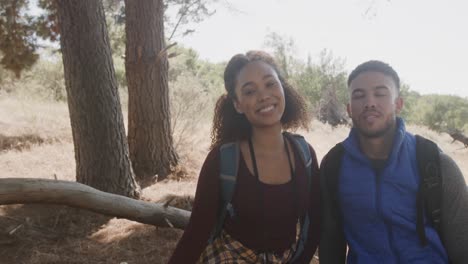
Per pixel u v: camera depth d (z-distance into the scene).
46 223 4.25
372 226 1.90
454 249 1.83
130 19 6.55
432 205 1.81
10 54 8.86
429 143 1.88
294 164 1.96
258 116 1.90
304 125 2.27
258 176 1.88
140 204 4.02
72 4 4.71
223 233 1.97
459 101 32.44
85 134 4.91
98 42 4.85
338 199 2.01
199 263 2.36
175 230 4.29
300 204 1.93
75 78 4.82
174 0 8.77
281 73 2.15
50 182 3.70
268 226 1.89
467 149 12.89
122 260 3.61
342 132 13.80
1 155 7.04
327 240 2.11
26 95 13.51
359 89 1.98
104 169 4.97
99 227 4.31
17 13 8.53
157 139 6.71
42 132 8.87
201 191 1.91
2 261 3.45
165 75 6.75
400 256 1.86
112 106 4.98
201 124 9.25
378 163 1.96
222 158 1.87
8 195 3.47
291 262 2.02
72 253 3.68
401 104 2.05
